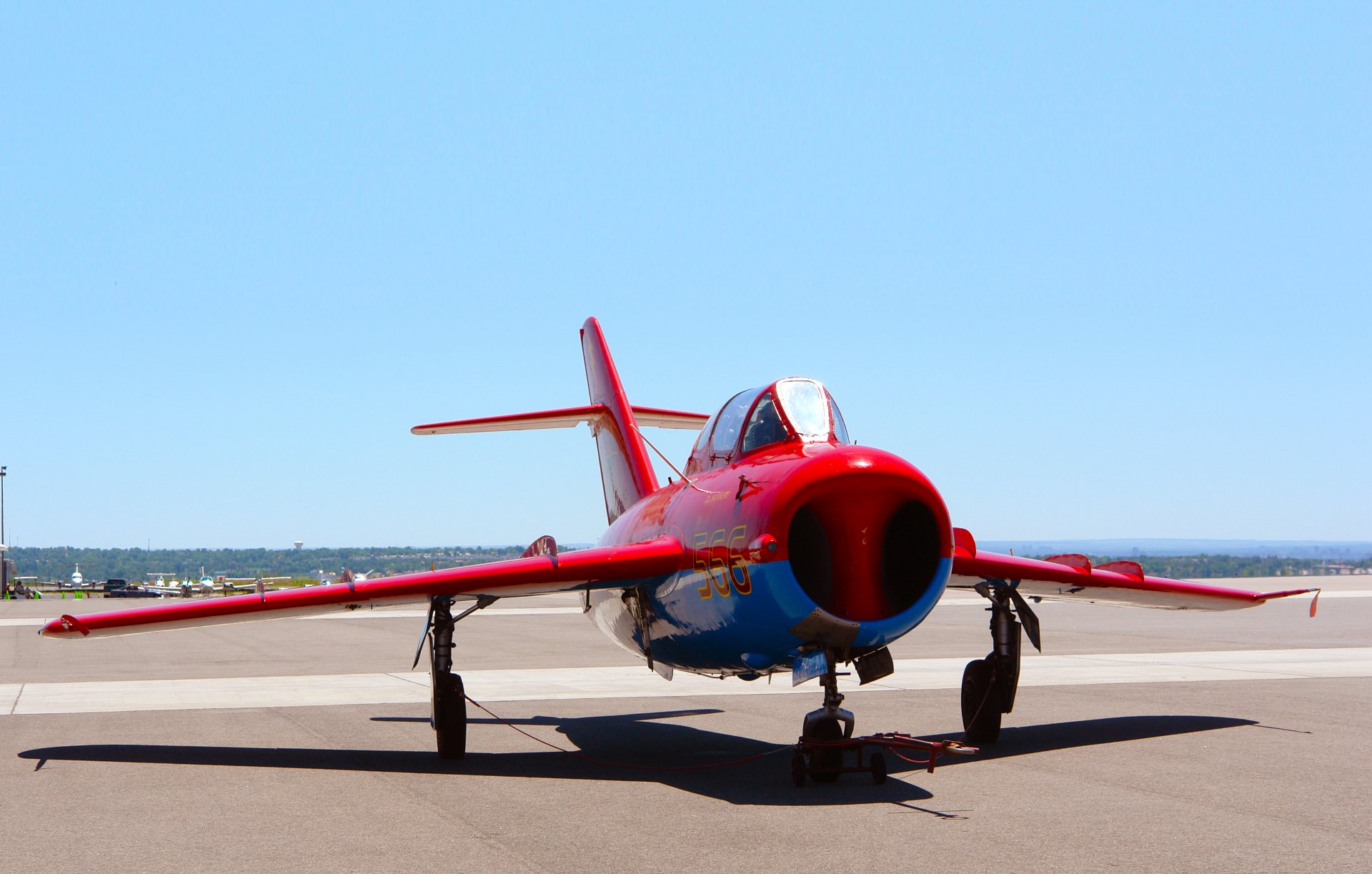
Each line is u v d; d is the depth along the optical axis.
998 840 7.07
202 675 20.00
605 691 17.25
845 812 8.05
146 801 8.68
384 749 11.51
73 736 12.40
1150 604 13.82
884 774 9.04
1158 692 15.77
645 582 11.02
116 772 10.05
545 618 43.00
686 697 16.34
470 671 20.88
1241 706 14.15
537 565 10.21
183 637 32.84
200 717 14.01
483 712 14.80
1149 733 11.88
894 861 6.57
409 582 10.49
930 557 9.00
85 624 10.83
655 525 11.17
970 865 6.46
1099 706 14.26
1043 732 12.09
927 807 8.18
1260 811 7.91
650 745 11.83
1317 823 7.53
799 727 13.03
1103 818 7.70
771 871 6.38
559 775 9.87
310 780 9.66
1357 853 6.69
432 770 10.16
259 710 14.77
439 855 6.87
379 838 7.38
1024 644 26.33
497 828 7.66
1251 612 41.16
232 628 37.66
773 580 8.55
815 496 8.61
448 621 11.04
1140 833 7.23
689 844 7.09
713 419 11.22
